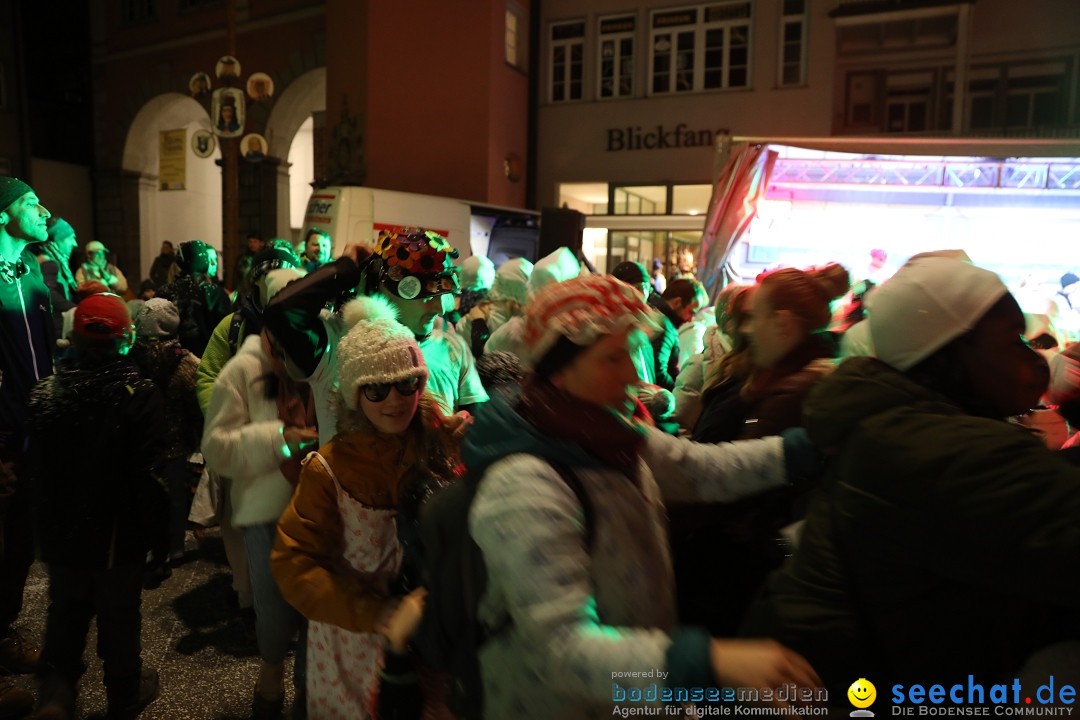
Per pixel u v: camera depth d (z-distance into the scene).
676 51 17.86
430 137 17.44
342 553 1.95
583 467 1.20
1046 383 1.24
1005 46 15.46
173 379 4.45
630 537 1.21
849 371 1.29
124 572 2.73
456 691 1.35
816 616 1.21
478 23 17.27
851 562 1.19
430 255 2.62
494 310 5.06
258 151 20.73
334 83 18.11
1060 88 15.22
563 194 19.20
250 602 3.60
